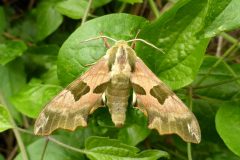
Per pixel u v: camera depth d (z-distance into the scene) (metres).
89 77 0.21
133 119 0.23
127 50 0.21
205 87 0.24
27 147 0.24
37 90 0.24
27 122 0.26
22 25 0.29
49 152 0.24
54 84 0.26
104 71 0.21
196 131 0.20
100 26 0.22
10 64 0.27
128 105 0.23
